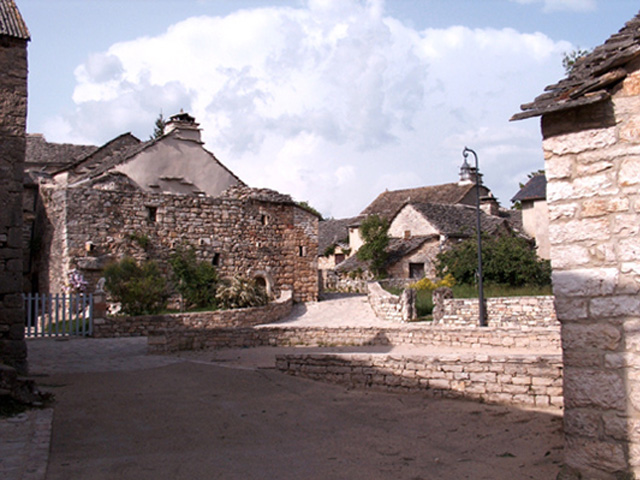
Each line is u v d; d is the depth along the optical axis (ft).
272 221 100.83
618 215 19.93
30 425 26.61
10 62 38.86
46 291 89.04
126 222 88.38
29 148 132.36
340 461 23.52
